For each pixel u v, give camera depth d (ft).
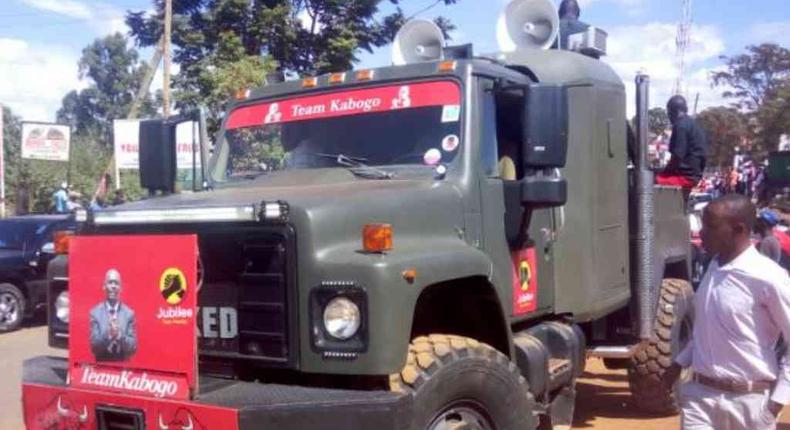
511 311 18.80
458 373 15.51
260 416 13.66
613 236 23.08
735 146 148.77
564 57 22.24
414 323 17.03
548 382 19.11
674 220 27.71
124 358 14.96
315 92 20.01
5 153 112.27
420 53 22.63
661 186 26.66
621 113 23.79
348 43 76.02
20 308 47.01
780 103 144.87
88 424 15.14
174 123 20.76
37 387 15.76
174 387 14.42
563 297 21.09
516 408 16.66
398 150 18.60
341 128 19.39
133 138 69.31
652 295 24.23
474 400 15.97
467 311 17.88
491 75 19.01
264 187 18.95
